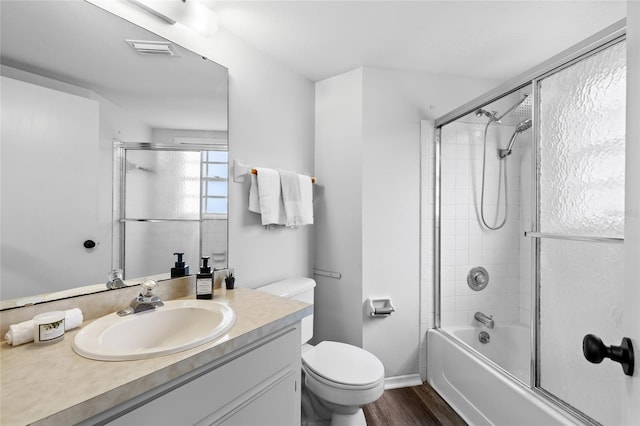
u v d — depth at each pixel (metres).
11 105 0.95
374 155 2.12
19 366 0.74
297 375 1.19
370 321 2.09
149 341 1.06
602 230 1.17
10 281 0.93
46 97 1.02
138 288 1.24
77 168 1.09
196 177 1.49
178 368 0.76
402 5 1.50
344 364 1.57
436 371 2.06
